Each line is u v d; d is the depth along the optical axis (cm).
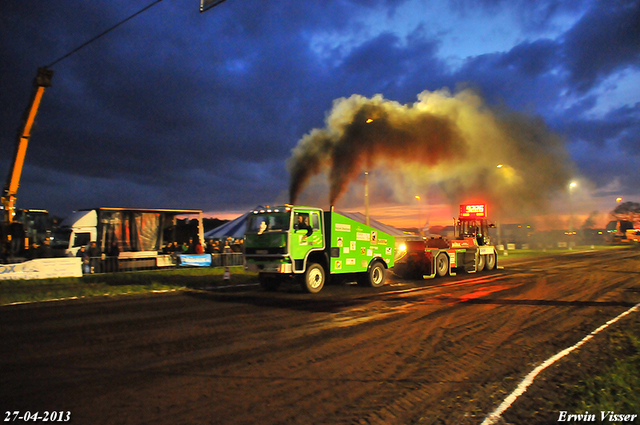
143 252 2075
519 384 514
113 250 2022
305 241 1280
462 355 638
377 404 450
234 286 1501
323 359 613
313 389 493
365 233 1457
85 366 568
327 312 979
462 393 485
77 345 674
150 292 1310
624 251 4181
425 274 1728
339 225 1372
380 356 630
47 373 538
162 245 2212
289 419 410
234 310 1001
